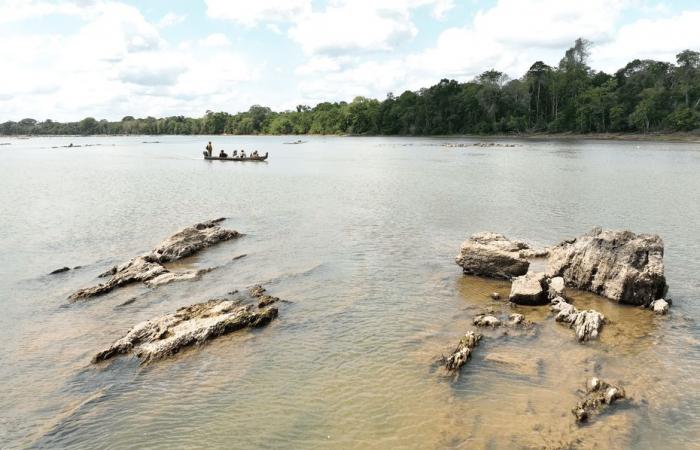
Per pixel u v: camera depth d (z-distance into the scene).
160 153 130.12
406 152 120.75
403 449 12.23
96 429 13.38
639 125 164.12
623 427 12.78
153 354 16.91
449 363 15.99
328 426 13.21
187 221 38.38
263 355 17.06
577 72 191.75
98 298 22.47
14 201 48.25
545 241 31.33
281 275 25.41
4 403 14.59
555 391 14.48
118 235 34.03
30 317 20.61
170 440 12.88
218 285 23.98
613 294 21.42
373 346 17.59
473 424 13.09
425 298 22.06
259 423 13.44
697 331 18.23
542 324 19.06
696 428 12.70
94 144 197.75
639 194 48.47
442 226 35.81
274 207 44.31
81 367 16.45
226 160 98.12
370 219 38.59
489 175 67.00
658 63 177.50
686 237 31.45
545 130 192.62
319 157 107.69
